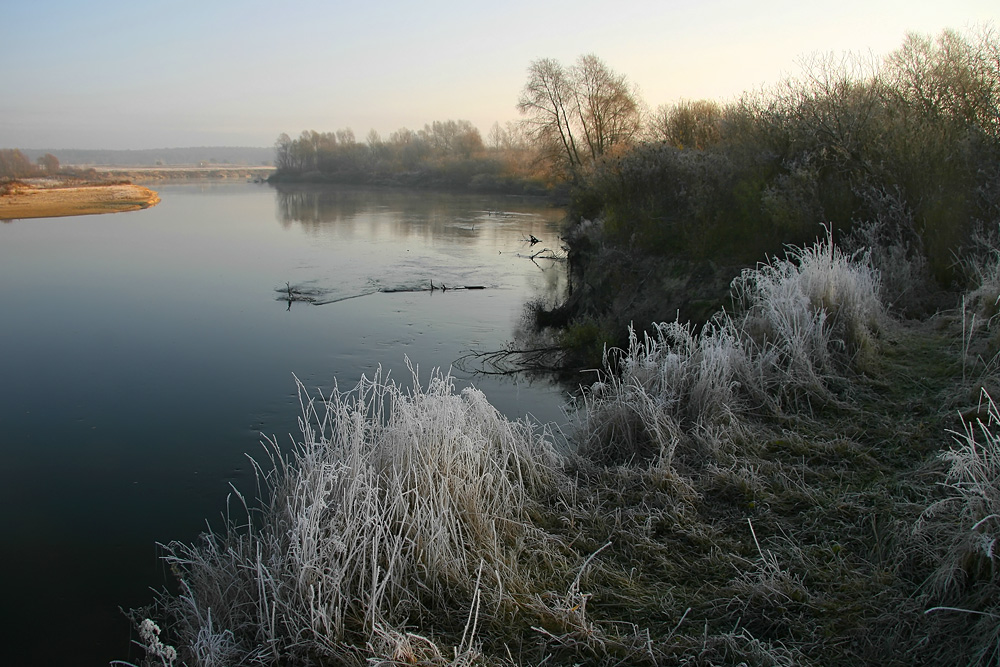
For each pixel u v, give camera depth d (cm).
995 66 966
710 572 391
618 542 432
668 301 1105
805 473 482
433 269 2042
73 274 1950
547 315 1373
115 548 608
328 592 358
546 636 346
